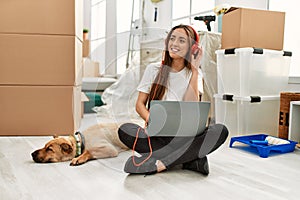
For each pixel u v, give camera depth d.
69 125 1.85
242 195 0.97
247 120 1.74
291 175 1.18
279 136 1.75
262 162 1.35
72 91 1.83
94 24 3.91
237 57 1.76
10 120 1.80
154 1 2.32
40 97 1.81
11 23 1.75
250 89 1.74
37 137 1.80
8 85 1.78
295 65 2.11
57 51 1.80
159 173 1.17
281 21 1.85
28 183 1.05
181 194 0.97
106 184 1.05
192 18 2.86
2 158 1.35
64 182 1.06
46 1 1.76
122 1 3.38
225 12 1.94
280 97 1.74
